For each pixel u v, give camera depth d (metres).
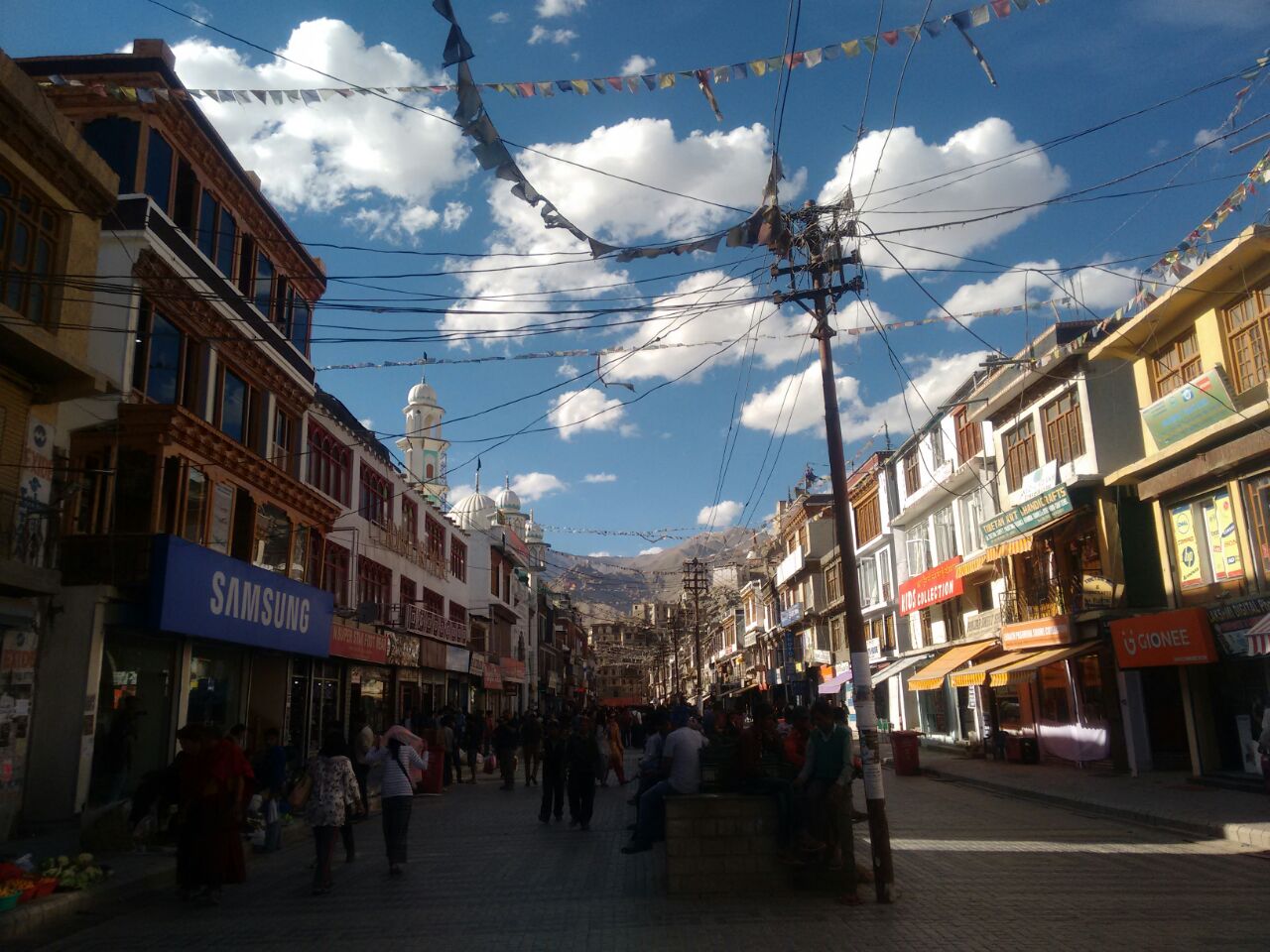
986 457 27.64
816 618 49.75
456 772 26.19
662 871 10.39
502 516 57.72
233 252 20.55
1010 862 10.41
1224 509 17.62
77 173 14.51
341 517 26.53
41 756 14.23
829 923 7.59
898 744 23.80
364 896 9.43
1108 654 20.81
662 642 117.25
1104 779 19.23
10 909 8.22
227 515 19.03
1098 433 21.47
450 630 36.69
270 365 21.41
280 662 21.86
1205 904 8.03
